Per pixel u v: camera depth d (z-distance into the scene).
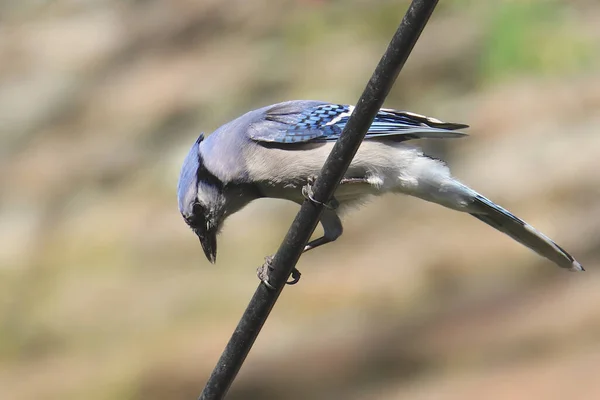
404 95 15.34
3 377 12.38
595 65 14.30
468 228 11.83
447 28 16.86
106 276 14.27
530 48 14.91
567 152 12.32
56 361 12.58
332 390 9.58
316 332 10.72
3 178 18.61
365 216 12.95
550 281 10.13
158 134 17.95
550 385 8.25
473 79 15.23
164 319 12.61
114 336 12.73
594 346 8.66
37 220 16.80
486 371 8.87
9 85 22.38
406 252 11.68
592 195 11.41
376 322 10.52
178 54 21.17
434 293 10.69
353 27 18.20
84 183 17.42
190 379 11.09
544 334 9.09
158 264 14.09
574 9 15.59
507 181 12.14
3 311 14.13
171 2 23.78
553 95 13.77
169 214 15.34
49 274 14.91
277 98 16.86
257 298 5.38
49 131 20.23
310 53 17.95
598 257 10.27
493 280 10.57
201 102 18.11
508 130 13.34
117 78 21.36
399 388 9.19
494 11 16.22
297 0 20.30
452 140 13.34
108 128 19.14
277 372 10.18
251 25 20.50
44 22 25.64
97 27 24.38
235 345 5.41
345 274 11.69
